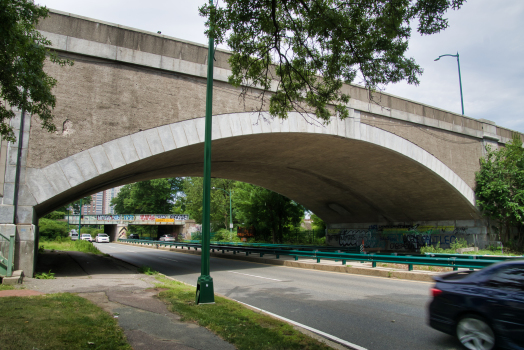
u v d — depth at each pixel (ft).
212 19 26.43
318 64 30.63
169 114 46.91
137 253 104.63
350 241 121.19
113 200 288.51
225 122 50.34
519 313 14.61
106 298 25.75
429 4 23.93
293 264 61.31
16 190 37.45
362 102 64.54
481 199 81.76
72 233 228.84
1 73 23.25
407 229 102.22
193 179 193.26
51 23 41.37
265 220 147.95
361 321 22.34
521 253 77.92
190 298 26.27
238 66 31.24
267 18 26.68
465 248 77.82
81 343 14.61
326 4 26.89
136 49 45.21
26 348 13.42
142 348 14.85
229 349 15.01
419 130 73.10
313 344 15.79
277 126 54.49
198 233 195.21
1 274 33.94
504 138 91.20
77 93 41.91
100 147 42.09
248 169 94.17
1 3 20.15
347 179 93.40
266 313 22.90
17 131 38.17
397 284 38.37
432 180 77.97
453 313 16.80
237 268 58.49
